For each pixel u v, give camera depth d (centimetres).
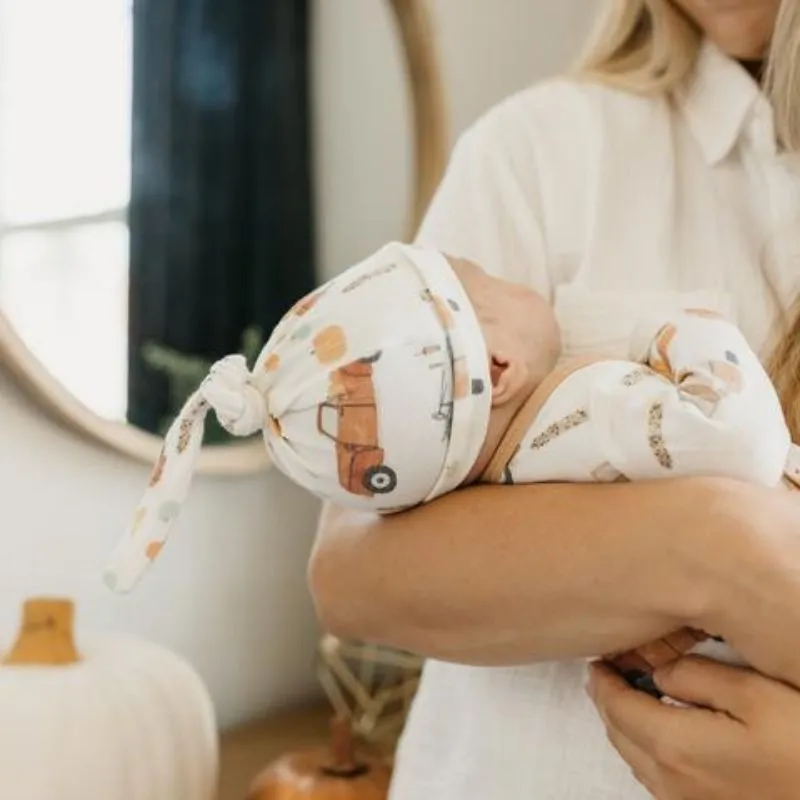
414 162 162
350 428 74
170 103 137
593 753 83
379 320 75
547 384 78
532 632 73
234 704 151
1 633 124
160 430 135
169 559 142
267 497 154
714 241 91
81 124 128
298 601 159
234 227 144
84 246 128
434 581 75
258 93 147
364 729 152
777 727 65
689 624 69
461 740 89
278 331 79
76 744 101
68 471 129
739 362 75
